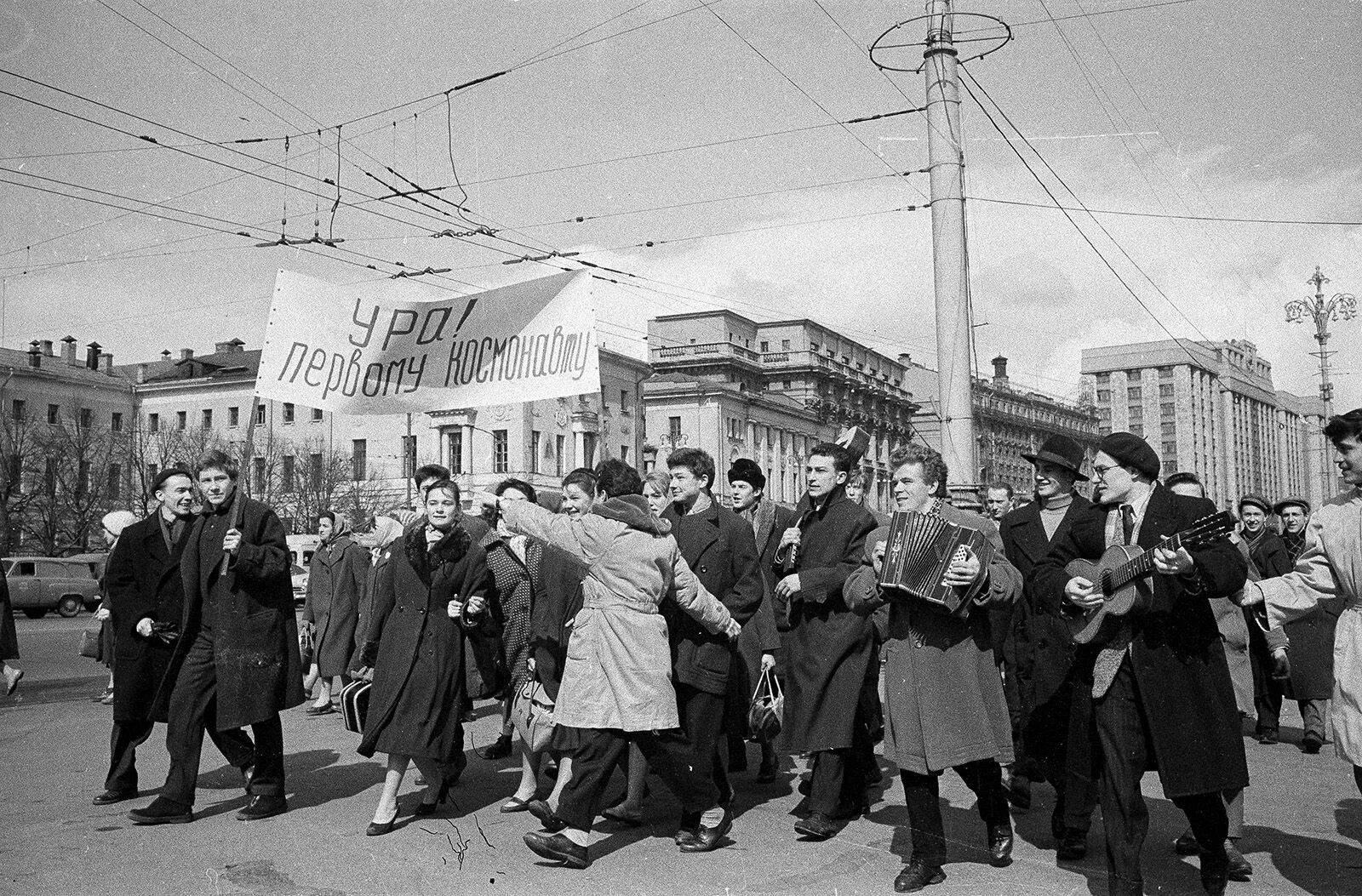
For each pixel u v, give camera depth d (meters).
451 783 6.06
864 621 5.31
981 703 4.60
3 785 6.75
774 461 65.81
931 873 4.50
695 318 69.81
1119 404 62.75
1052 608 4.59
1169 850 5.15
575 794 4.84
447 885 4.57
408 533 5.73
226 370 63.31
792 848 5.18
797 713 5.34
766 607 6.03
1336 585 4.03
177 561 6.18
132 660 6.21
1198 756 4.09
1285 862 4.87
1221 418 58.44
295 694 5.87
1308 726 7.93
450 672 5.55
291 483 53.38
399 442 56.53
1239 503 9.02
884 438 80.81
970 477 11.84
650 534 5.05
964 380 11.93
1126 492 4.48
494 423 52.91
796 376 71.12
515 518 5.21
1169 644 4.18
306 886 4.56
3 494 47.62
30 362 58.19
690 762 5.07
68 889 4.50
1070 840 4.93
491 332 7.52
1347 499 4.04
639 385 58.03
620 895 4.43
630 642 4.92
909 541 4.55
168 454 55.00
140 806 6.12
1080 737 4.61
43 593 34.19
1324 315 25.89
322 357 7.34
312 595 10.80
